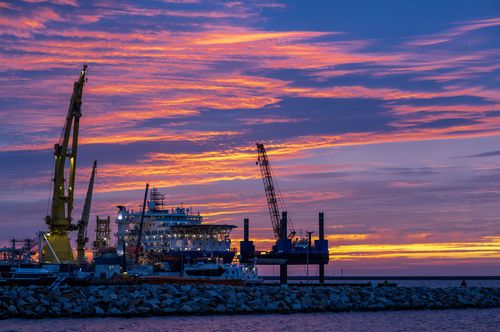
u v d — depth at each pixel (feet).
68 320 407.64
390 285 611.47
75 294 440.45
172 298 458.50
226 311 460.96
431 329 417.49
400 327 423.23
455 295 563.07
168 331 375.66
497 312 517.96
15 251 630.33
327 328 408.87
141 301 444.14
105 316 427.33
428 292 561.84
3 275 499.92
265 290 505.25
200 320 424.46
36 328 372.99
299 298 499.10
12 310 415.44
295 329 399.85
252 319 436.76
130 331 370.53
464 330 415.23
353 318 460.96
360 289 541.34
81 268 619.67
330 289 526.16
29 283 490.08
